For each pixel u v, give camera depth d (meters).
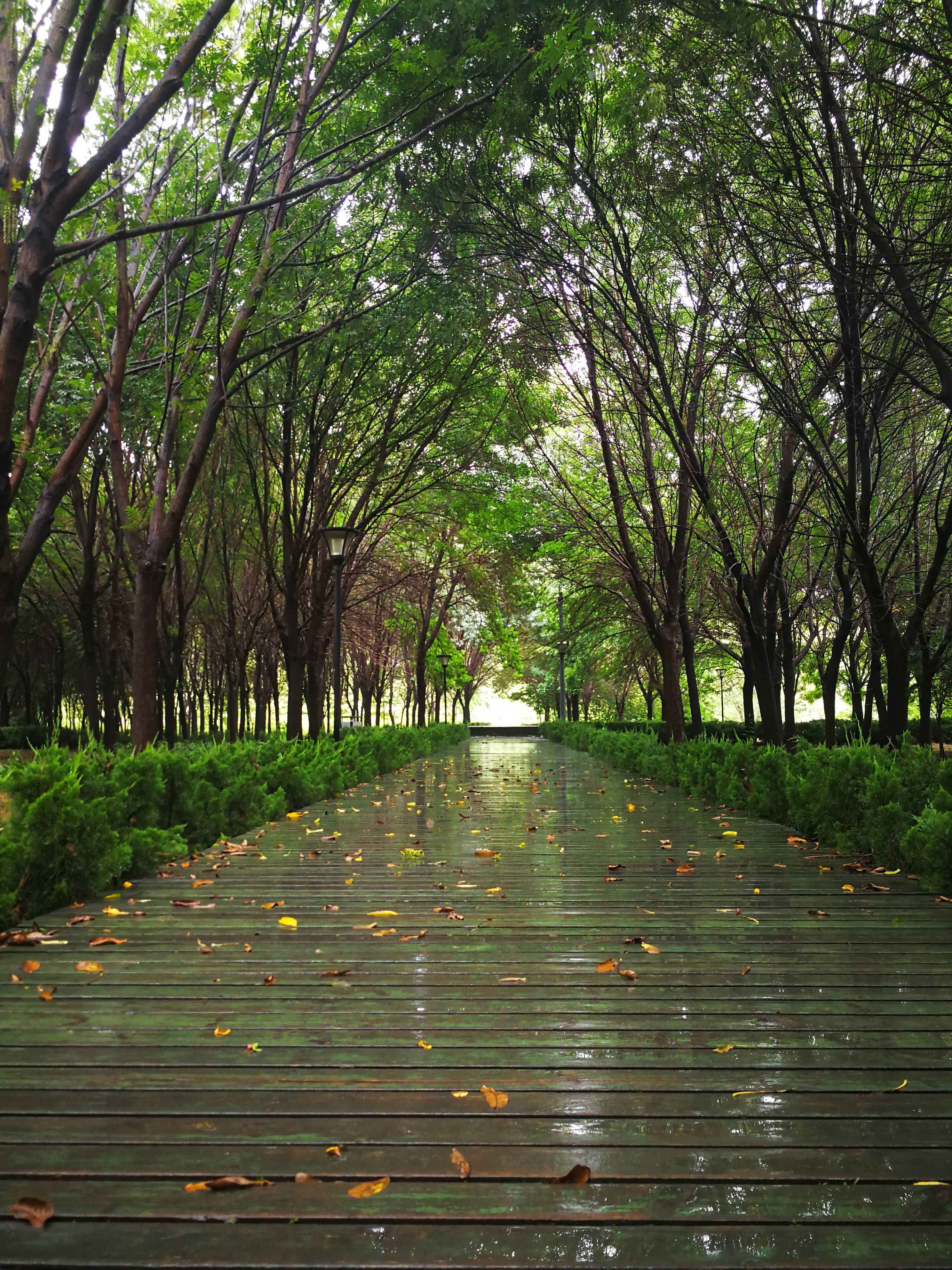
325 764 14.26
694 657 20.97
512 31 8.62
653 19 9.16
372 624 34.09
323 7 10.98
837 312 11.09
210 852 8.45
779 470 15.41
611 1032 3.66
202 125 10.51
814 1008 3.96
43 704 39.84
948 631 13.80
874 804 7.73
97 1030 3.68
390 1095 3.04
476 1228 2.26
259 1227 2.26
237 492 19.12
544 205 13.86
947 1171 2.52
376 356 15.38
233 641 23.03
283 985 4.30
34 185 6.90
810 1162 2.57
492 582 30.36
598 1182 2.46
